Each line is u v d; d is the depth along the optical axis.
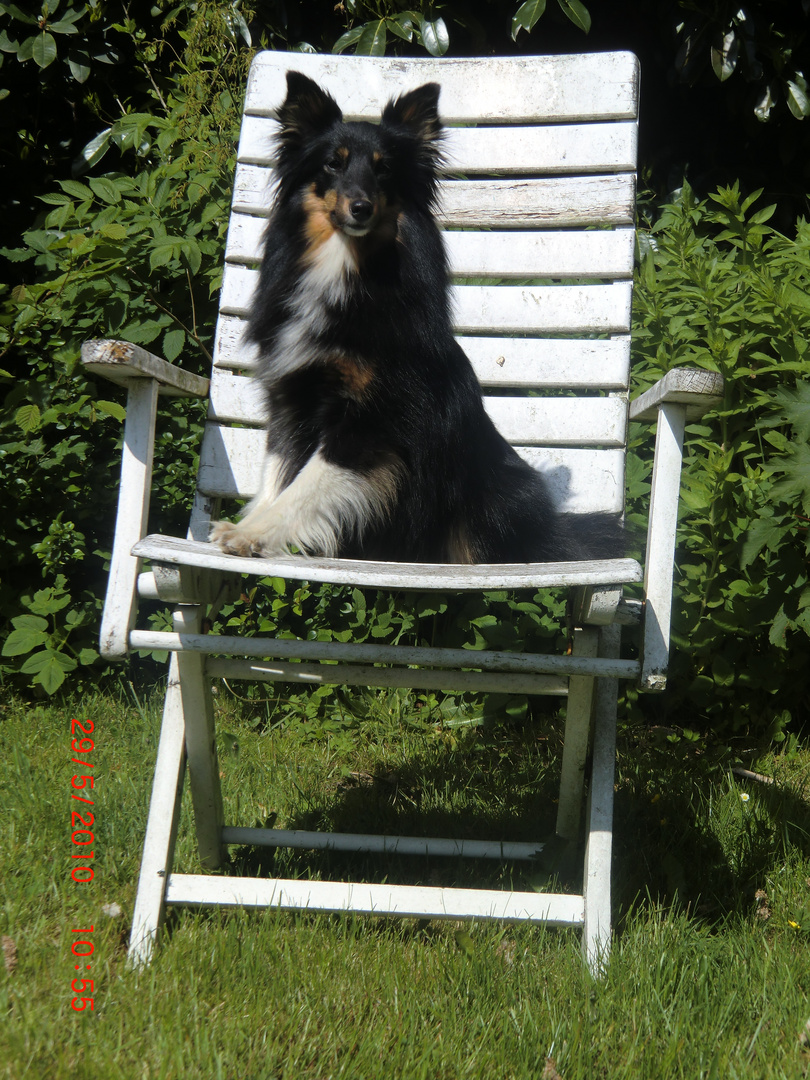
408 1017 1.65
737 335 3.02
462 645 3.17
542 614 3.17
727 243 4.47
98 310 3.28
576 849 2.19
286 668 1.95
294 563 1.62
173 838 1.97
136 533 1.82
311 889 1.89
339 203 2.27
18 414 3.02
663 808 2.52
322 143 2.43
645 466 3.19
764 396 2.87
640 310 3.21
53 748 2.83
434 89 2.55
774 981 1.79
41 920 1.87
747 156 4.83
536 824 2.50
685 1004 1.69
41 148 4.46
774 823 2.44
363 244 2.33
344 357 2.29
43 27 4.00
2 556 3.27
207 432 2.51
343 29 4.57
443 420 2.32
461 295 2.63
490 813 2.56
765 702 3.19
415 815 2.53
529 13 3.93
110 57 4.21
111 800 2.39
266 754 2.94
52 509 3.37
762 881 2.20
